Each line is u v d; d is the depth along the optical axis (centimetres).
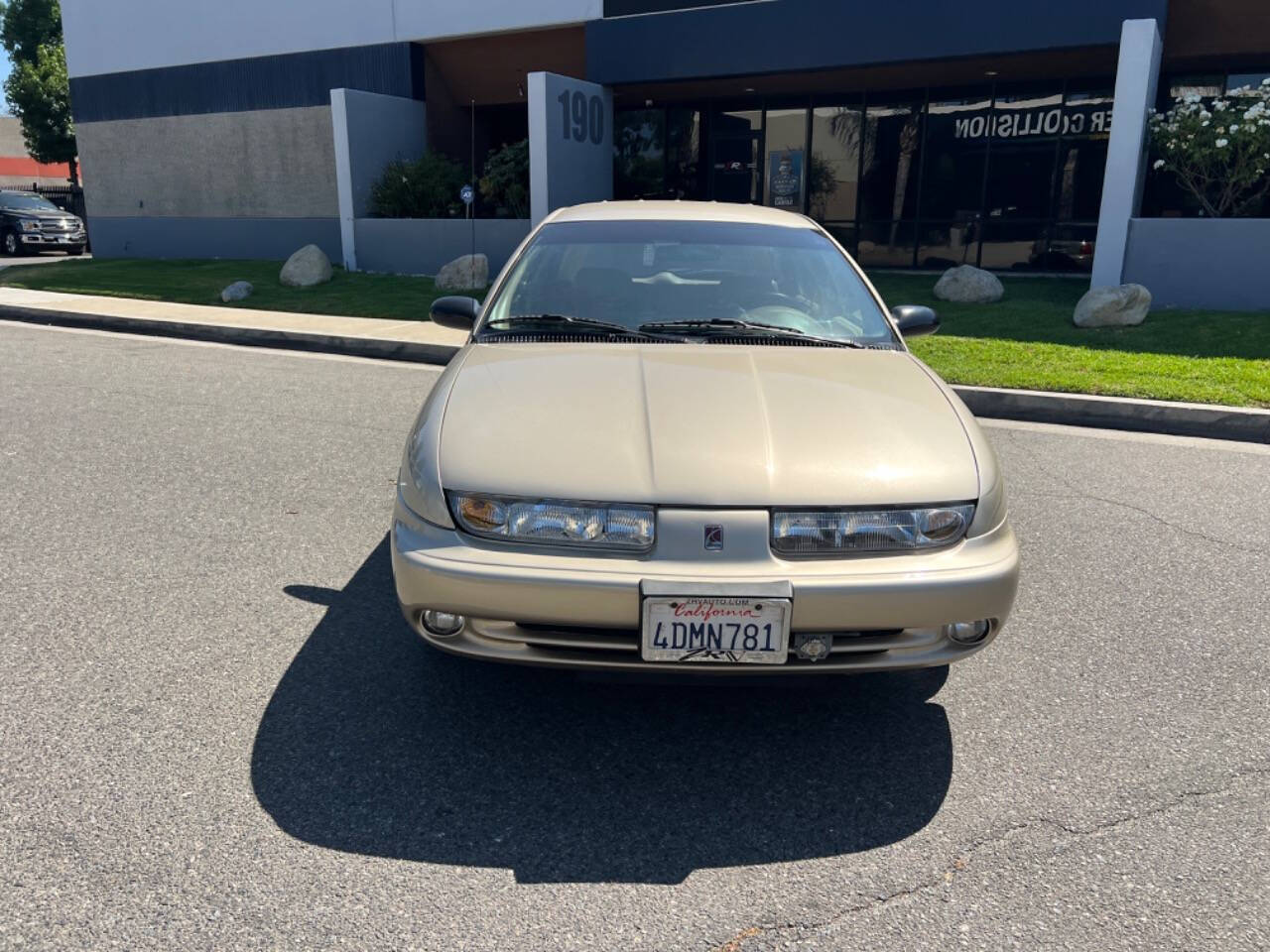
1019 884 228
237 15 1897
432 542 262
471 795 259
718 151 1741
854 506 257
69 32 2131
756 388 302
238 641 344
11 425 651
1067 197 1493
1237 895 224
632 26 1457
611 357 327
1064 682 328
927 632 266
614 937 209
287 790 258
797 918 216
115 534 448
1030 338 941
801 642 255
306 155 1906
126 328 1202
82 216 3269
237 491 514
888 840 245
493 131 1958
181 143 2055
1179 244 1083
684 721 301
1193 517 501
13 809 246
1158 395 727
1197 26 1205
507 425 280
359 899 218
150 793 254
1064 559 441
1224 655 348
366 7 1747
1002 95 1505
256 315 1220
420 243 1555
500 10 1608
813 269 399
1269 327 946
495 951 204
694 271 390
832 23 1308
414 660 333
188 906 214
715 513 253
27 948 200
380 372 897
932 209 1594
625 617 250
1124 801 261
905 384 317
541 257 400
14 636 343
